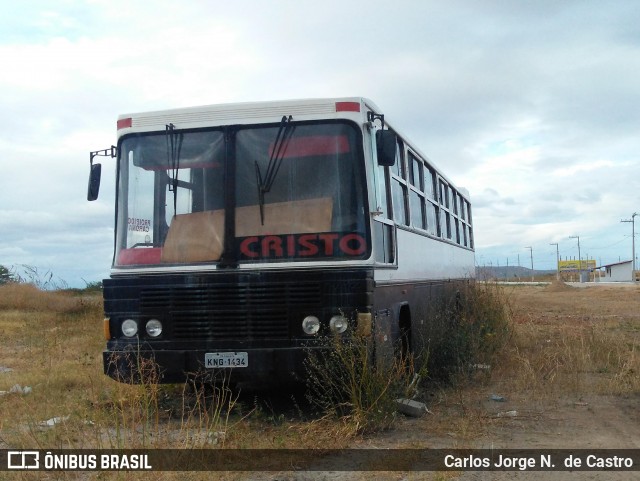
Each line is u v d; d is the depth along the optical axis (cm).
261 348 758
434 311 1158
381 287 818
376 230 804
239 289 767
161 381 782
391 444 696
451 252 1475
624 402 896
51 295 2809
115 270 802
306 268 762
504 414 825
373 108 845
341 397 754
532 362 1112
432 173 1290
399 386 810
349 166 783
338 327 749
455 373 1025
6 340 1630
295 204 782
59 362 1255
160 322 784
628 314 2519
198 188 805
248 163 798
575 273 10838
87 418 789
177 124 821
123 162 832
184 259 789
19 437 724
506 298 1498
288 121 797
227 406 857
